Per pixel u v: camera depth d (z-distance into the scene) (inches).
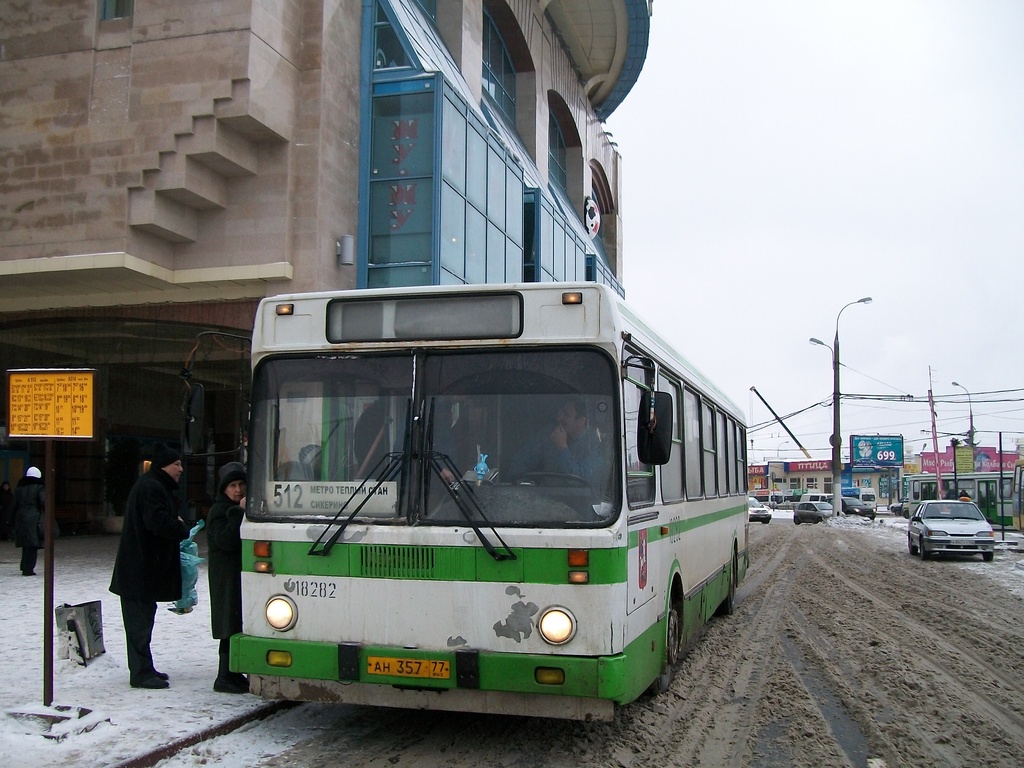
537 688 223.8
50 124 680.4
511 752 246.1
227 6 660.1
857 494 3683.6
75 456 1075.9
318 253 698.2
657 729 272.7
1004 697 324.8
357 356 251.4
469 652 227.6
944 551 1008.2
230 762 234.2
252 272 688.4
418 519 237.0
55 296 738.8
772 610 550.6
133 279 689.0
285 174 695.7
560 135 1593.3
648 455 236.7
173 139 657.6
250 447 255.4
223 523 289.0
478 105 1045.2
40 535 646.5
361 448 245.9
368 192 762.8
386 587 236.4
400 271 749.3
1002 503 1653.5
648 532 269.0
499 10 1219.9
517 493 234.1
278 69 687.1
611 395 236.7
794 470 4475.9
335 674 235.6
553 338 240.2
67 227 668.1
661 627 290.5
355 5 780.0
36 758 224.1
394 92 773.3
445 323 246.7
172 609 334.6
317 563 242.4
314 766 232.2
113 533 1078.4
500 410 239.9
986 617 541.0
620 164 1936.5
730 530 518.0
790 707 301.1
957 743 264.5
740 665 373.7
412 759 239.3
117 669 323.9
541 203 1091.9
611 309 239.1
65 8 689.6
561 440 236.1
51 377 265.4
